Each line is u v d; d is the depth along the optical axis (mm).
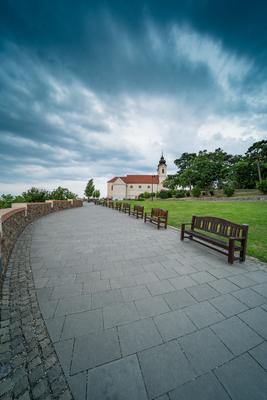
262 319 2549
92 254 5133
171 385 1665
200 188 35094
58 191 22516
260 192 30328
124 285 3447
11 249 5426
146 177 71125
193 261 4633
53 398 1555
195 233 5836
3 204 10516
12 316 2582
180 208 16906
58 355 1959
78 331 2305
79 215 14383
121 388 1637
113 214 15227
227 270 4098
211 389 1637
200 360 1912
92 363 1867
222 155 43250
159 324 2434
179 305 2848
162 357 1942
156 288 3346
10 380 1698
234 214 11711
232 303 2906
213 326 2404
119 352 2000
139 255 5062
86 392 1602
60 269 4145
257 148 34406
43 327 2373
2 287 3365
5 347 2057
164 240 6613
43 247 5770
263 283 3533
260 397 1576
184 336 2232
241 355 1979
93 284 3479
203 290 3281
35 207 11680
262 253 4988
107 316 2588
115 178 72875
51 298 3021
